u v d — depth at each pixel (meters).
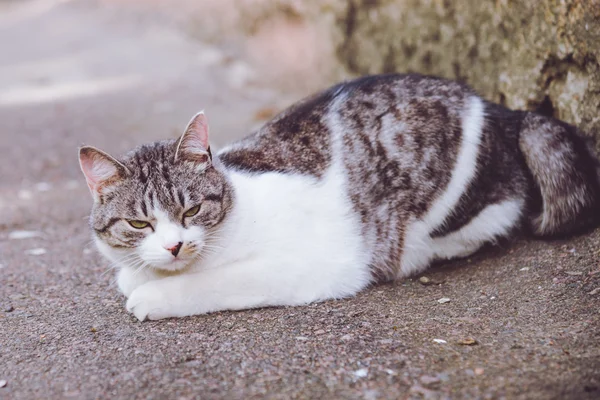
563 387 2.26
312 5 7.07
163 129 6.99
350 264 3.26
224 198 3.09
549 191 3.39
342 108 3.46
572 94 3.67
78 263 3.99
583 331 2.63
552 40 3.71
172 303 3.05
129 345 2.80
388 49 5.72
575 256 3.23
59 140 7.04
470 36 4.58
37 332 3.02
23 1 20.69
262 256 3.13
